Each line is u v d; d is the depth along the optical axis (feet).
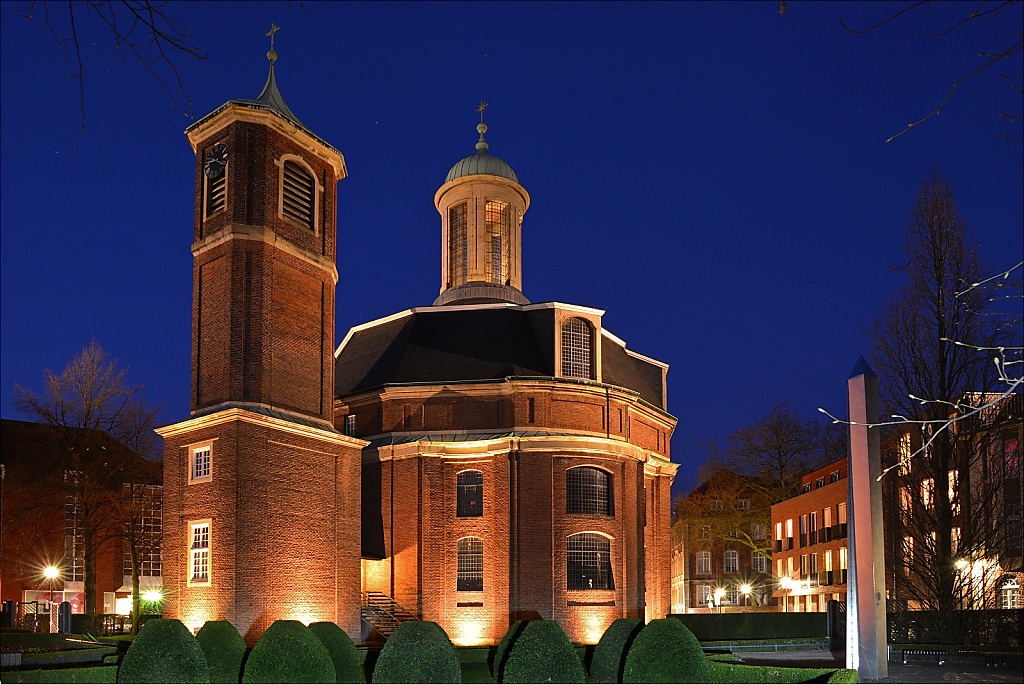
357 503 123.95
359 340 167.53
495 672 74.18
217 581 104.42
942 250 120.37
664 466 170.40
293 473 113.91
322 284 125.59
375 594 141.69
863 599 72.28
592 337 151.12
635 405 159.84
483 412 146.92
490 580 140.36
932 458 118.32
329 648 73.10
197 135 121.80
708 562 324.80
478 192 181.57
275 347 115.24
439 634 67.72
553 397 145.48
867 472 72.79
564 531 139.54
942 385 118.32
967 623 115.03
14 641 136.98
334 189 130.72
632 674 65.62
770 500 276.82
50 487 179.42
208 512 107.45
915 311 121.60
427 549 141.59
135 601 173.37
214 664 79.66
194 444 111.45
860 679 71.46
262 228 115.34
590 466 143.84
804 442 264.93
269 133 118.93
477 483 145.59
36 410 172.76
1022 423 113.50
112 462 179.52
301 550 113.19
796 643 148.15
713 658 99.55
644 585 149.18
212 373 113.29
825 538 225.97
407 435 148.15
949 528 117.19
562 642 68.85
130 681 67.92
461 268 182.60
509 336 150.61
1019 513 120.57
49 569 199.21
